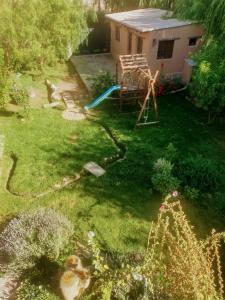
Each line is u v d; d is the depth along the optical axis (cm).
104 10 2694
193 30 1848
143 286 688
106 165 1232
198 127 1502
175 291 641
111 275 728
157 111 1638
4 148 1290
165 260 799
